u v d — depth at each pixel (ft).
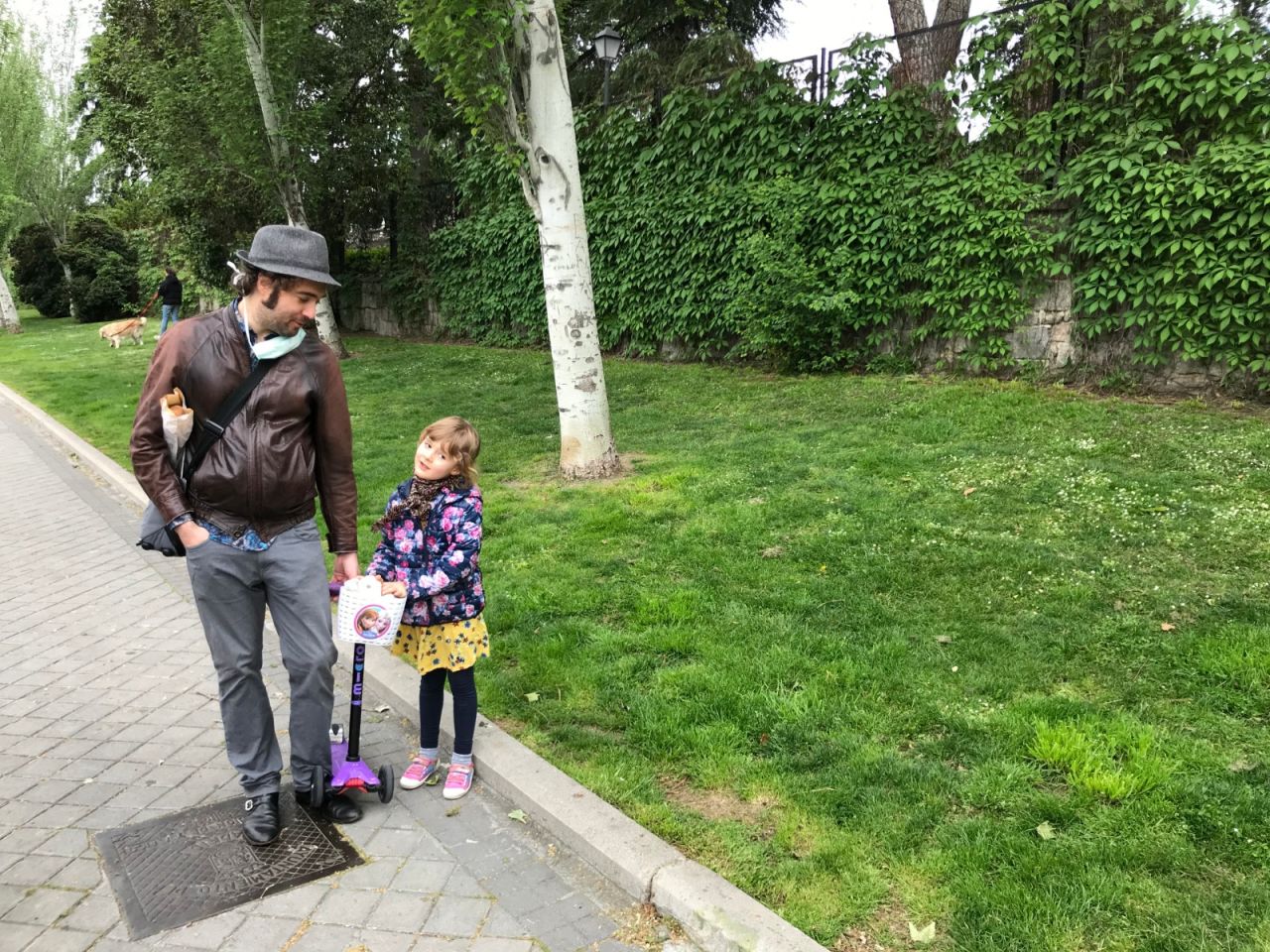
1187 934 7.35
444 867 9.17
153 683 13.94
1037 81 28.63
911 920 7.80
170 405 8.53
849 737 10.62
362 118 56.13
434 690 10.58
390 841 9.64
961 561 15.79
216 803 10.43
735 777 10.05
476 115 21.74
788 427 26.86
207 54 45.09
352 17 52.19
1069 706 10.91
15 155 95.96
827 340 34.42
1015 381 30.01
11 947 8.04
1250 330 25.23
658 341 42.45
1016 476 20.33
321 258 8.74
